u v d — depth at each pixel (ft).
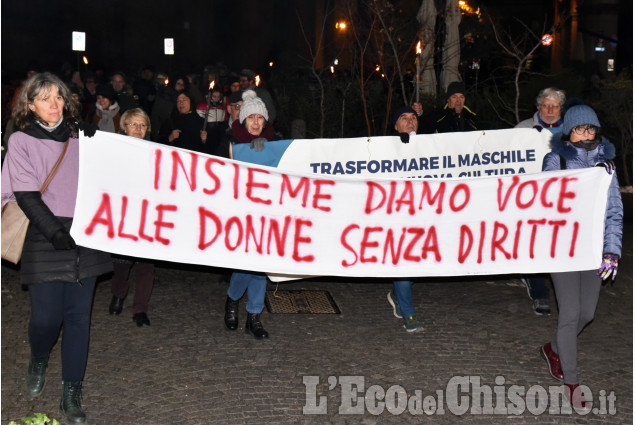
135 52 91.66
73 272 12.95
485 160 19.48
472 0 45.73
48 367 15.58
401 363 16.35
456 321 19.24
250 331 17.90
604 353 17.22
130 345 17.08
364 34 44.50
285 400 14.35
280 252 15.28
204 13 95.09
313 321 19.11
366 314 19.76
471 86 45.60
